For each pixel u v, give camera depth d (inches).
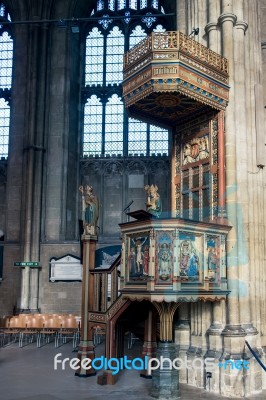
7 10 1091.9
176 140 492.1
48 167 975.0
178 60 389.1
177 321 456.1
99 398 367.6
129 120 1057.5
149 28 1088.8
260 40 483.2
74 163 1024.2
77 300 900.6
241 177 432.8
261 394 389.7
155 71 390.9
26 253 908.0
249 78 456.1
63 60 1009.5
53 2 1016.2
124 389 398.0
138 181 1024.9
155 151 1040.2
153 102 429.4
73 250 919.0
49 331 687.1
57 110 993.5
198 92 408.2
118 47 1088.8
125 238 399.2
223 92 430.9
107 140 1056.8
